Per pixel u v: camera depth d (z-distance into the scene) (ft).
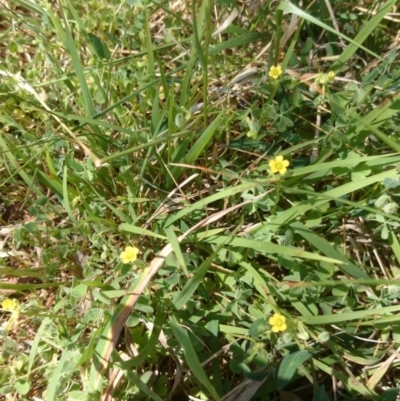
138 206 1.14
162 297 1.01
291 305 1.04
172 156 1.08
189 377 1.01
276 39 1.07
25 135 1.13
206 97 1.01
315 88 1.04
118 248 1.07
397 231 1.11
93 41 1.17
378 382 1.03
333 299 1.01
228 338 1.01
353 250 1.13
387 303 1.00
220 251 1.03
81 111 1.20
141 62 1.23
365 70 1.27
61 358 0.92
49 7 1.12
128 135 1.10
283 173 0.94
